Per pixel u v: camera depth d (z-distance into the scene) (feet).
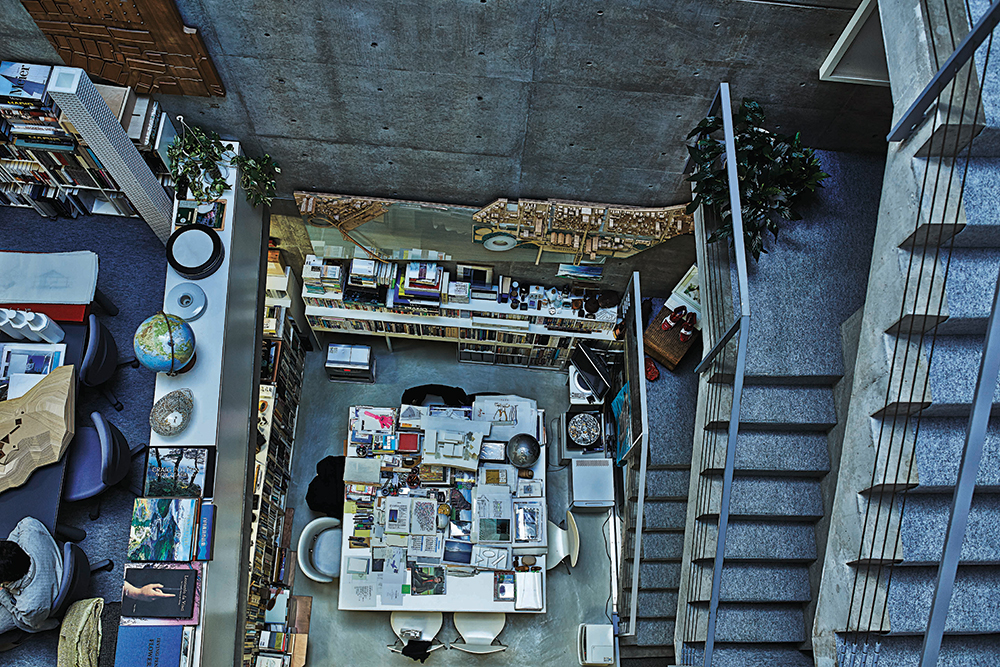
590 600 27.68
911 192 13.67
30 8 16.63
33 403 18.21
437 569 25.55
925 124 13.24
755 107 17.78
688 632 18.61
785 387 18.47
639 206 22.03
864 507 14.87
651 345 25.03
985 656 14.88
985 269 13.80
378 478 26.27
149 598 17.58
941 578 10.05
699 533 18.66
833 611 15.61
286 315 27.12
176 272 19.94
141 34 17.07
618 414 27.40
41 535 17.19
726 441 18.28
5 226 21.90
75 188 21.33
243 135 20.62
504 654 26.86
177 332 18.21
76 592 18.08
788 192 18.45
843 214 19.89
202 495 18.38
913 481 14.08
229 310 20.10
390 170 21.49
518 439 26.40
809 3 15.51
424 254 24.76
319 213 22.98
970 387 13.93
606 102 18.31
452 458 26.25
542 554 26.02
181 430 18.69
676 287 25.22
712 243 19.48
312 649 26.66
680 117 18.71
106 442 17.97
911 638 15.07
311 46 17.29
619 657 25.18
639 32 16.30
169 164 20.26
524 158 20.49
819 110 18.65
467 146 20.20
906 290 13.80
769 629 18.57
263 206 22.70
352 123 19.74
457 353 30.27
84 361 18.71
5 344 19.35
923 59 13.24
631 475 25.03
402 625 26.17
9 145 19.17
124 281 21.68
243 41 17.29
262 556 25.02
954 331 14.20
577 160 20.42
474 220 22.74
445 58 17.29
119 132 18.03
